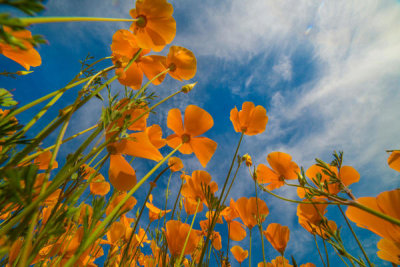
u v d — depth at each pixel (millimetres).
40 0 67
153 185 205
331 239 209
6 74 144
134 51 227
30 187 87
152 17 203
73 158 102
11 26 62
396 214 125
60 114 122
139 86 227
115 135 123
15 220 78
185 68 250
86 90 144
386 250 144
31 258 91
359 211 139
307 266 321
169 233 261
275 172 315
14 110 103
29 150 94
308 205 242
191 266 266
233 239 371
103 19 104
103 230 152
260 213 315
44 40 75
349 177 209
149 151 148
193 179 322
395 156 143
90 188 206
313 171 224
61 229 103
